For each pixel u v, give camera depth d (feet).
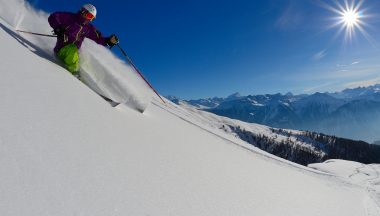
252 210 13.61
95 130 11.41
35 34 20.97
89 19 20.11
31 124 8.78
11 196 5.90
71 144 9.23
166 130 19.40
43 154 7.84
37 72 13.05
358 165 136.05
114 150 10.91
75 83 15.74
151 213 8.57
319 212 20.86
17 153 7.19
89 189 7.78
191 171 13.79
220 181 14.76
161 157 13.26
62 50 18.66
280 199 17.83
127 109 18.75
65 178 7.52
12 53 13.28
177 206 9.92
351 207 31.07
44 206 6.23
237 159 22.44
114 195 8.25
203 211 10.70
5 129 7.77
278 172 27.35
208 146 22.07
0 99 9.02
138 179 10.01
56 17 19.48
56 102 11.41
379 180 91.04
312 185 31.91
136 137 13.79
